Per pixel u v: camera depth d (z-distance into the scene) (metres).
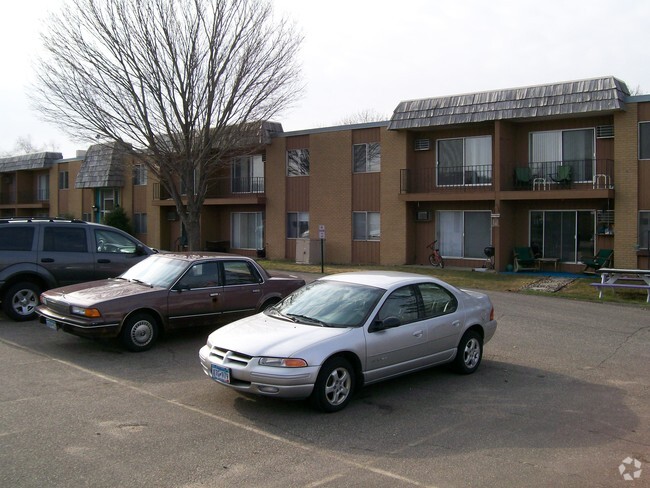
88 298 8.95
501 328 11.64
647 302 15.12
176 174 26.84
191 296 9.61
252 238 29.00
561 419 6.33
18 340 9.77
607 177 19.14
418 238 23.78
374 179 24.03
